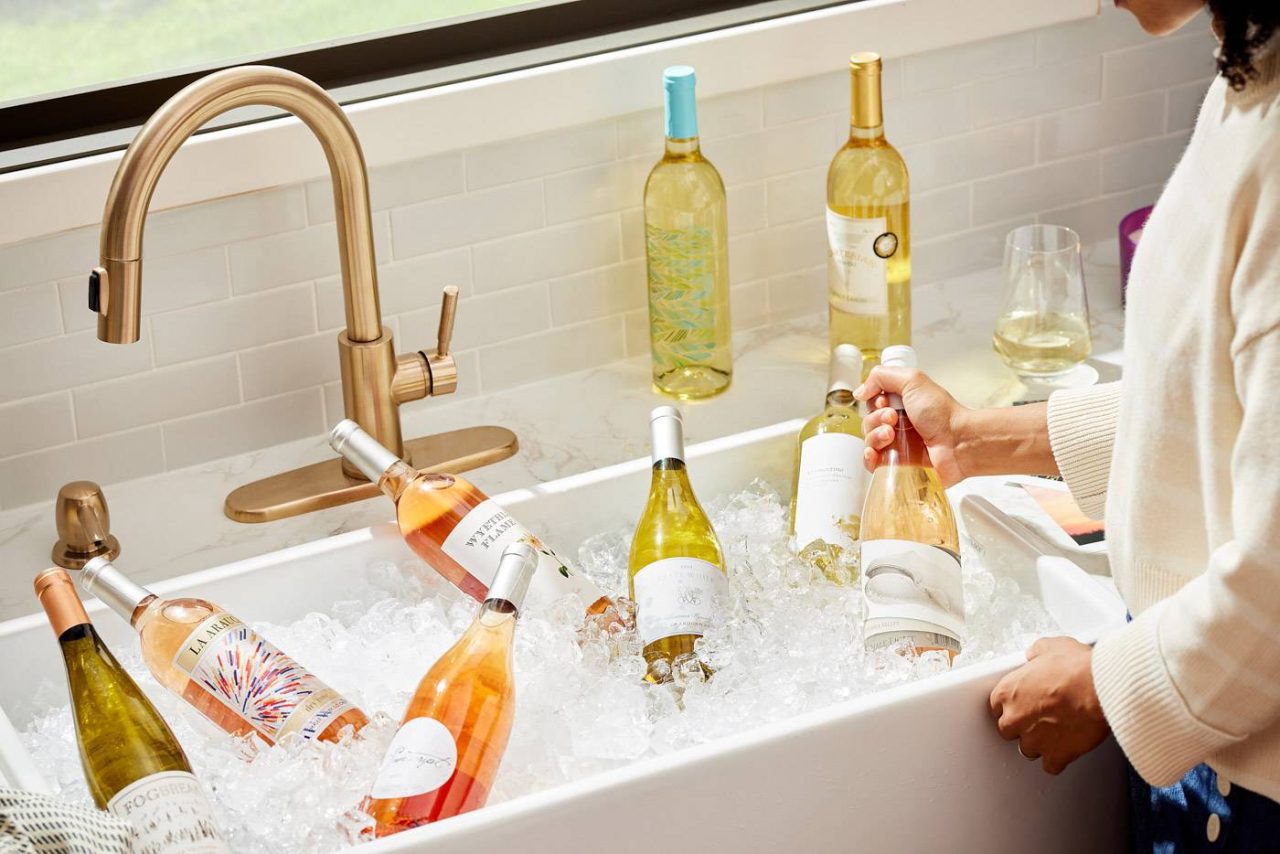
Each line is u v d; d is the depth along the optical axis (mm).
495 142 1519
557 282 1621
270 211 1455
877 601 1069
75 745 1049
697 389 1574
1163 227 929
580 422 1552
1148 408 942
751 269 1719
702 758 907
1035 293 1504
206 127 1435
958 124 1762
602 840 897
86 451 1462
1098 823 1089
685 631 1078
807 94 1662
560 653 1075
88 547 1329
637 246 1649
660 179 1486
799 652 1072
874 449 1257
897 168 1491
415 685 1092
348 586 1225
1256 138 825
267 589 1193
